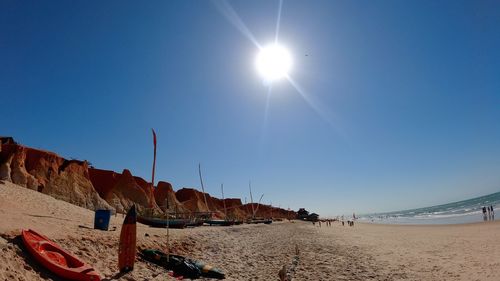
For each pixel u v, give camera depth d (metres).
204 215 49.31
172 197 63.91
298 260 19.45
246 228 45.31
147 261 13.02
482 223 50.97
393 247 26.91
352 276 14.89
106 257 11.33
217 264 15.95
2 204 14.37
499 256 18.73
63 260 9.10
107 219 15.00
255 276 14.27
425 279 14.00
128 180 50.94
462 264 17.00
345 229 64.81
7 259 7.80
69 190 36.25
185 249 17.89
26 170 34.62
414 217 129.25
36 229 10.80
